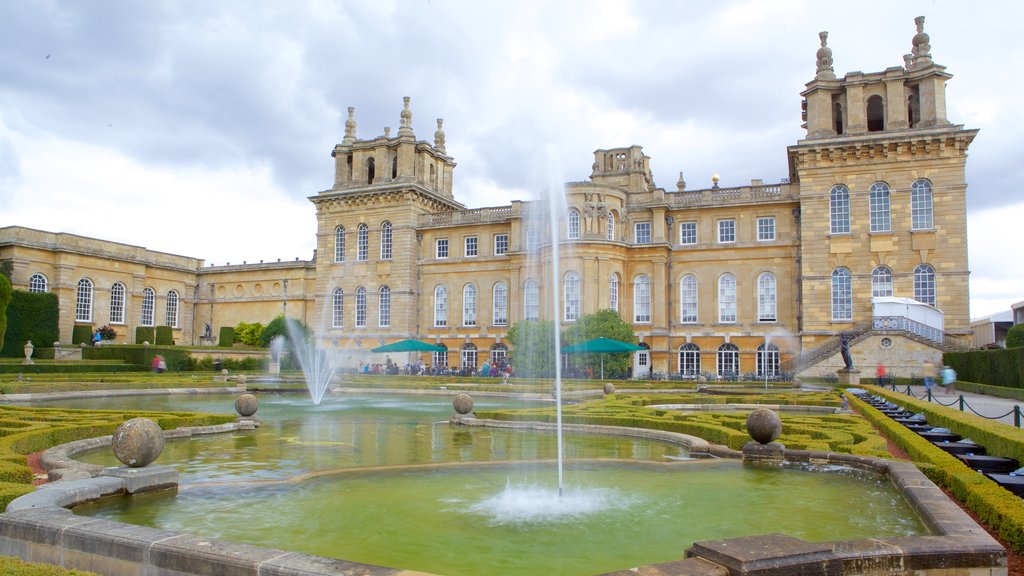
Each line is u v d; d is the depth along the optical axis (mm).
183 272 81438
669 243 56125
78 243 67938
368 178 69312
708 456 16953
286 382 47000
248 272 81062
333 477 13445
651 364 55469
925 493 10430
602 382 44188
